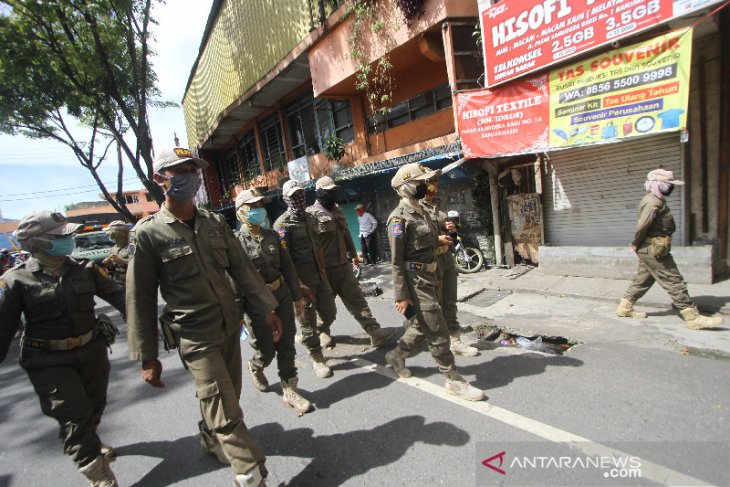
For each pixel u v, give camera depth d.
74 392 2.49
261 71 10.90
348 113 10.20
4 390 4.65
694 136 5.28
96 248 14.31
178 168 2.14
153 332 2.19
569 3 4.97
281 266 3.35
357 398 3.27
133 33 10.62
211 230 2.37
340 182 9.77
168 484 2.56
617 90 4.86
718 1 3.99
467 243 7.81
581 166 6.20
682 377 2.98
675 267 3.83
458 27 6.43
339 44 8.11
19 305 2.48
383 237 9.86
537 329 4.29
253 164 15.86
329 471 2.46
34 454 3.20
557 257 6.29
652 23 4.38
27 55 10.08
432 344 3.04
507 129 5.96
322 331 4.34
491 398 2.99
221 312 2.29
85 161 14.67
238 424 2.20
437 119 7.97
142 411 3.63
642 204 3.81
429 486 2.21
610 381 3.03
